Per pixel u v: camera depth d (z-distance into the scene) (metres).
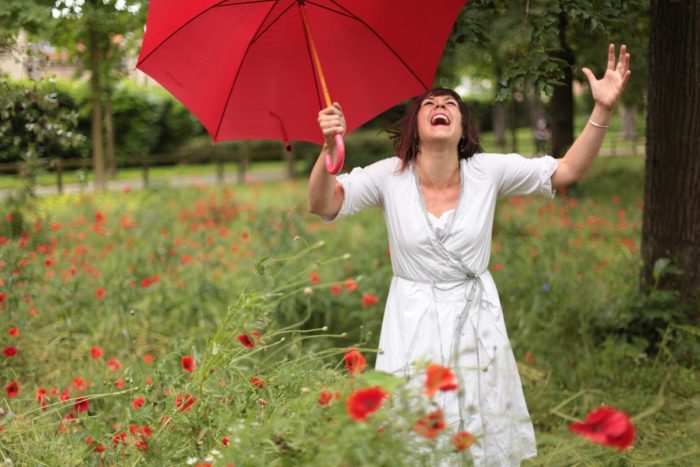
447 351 2.93
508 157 3.09
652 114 5.16
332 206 3.03
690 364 4.83
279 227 6.71
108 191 14.48
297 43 3.14
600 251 8.13
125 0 5.83
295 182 17.52
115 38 8.78
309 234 6.85
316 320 5.30
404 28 3.17
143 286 5.98
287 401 2.61
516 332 5.18
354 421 1.96
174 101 26.09
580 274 6.72
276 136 3.25
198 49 3.02
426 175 3.05
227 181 19.97
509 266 6.69
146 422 3.07
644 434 3.91
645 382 4.60
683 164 5.04
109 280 6.38
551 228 9.20
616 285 6.32
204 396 2.88
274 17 3.06
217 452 2.52
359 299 5.41
